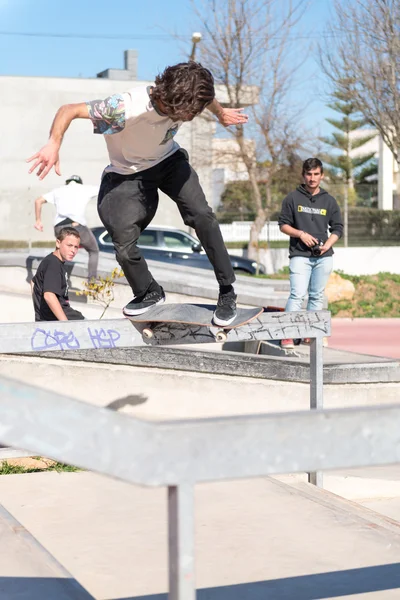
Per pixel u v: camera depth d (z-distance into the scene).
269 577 3.60
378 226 29.50
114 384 7.17
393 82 23.08
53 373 7.11
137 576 3.60
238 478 1.78
